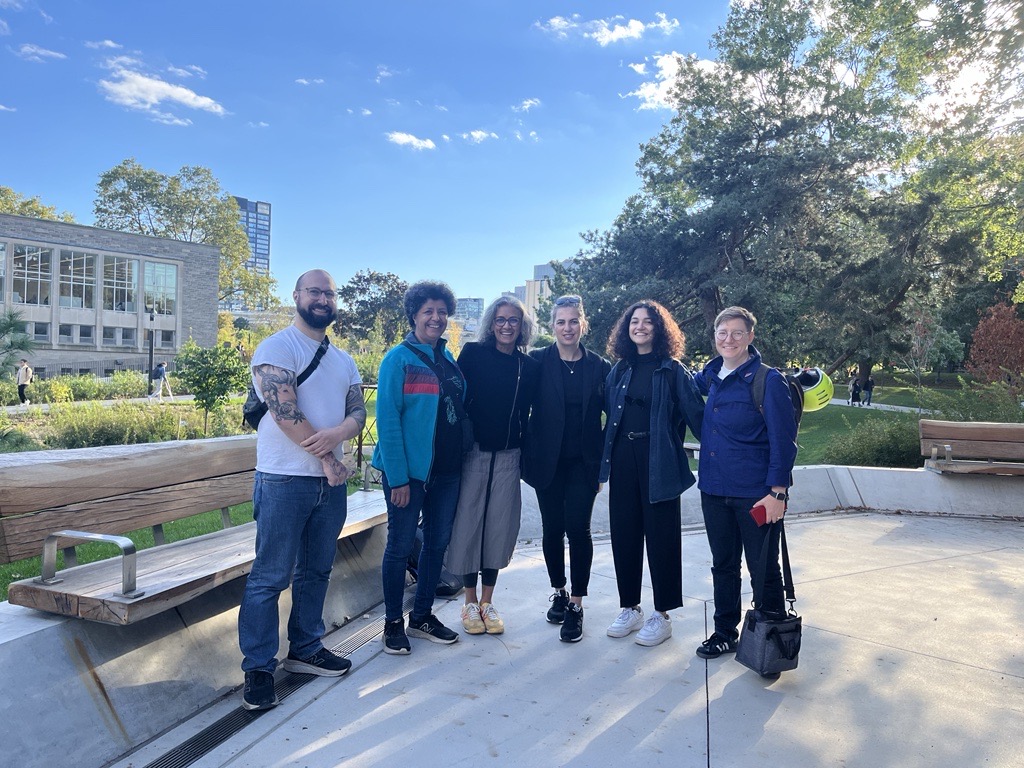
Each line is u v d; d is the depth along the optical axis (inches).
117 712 100.1
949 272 1017.5
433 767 95.5
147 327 1774.1
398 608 137.9
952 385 1633.9
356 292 2933.1
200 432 539.5
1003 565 204.2
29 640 96.6
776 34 1037.2
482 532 147.1
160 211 2620.6
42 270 1598.2
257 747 100.4
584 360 149.9
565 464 148.6
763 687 123.1
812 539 235.6
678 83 1119.0
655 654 138.1
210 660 120.2
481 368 145.3
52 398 924.6
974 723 110.9
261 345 116.2
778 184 955.3
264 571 114.5
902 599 172.6
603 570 198.4
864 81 674.8
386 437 131.6
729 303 961.5
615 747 101.8
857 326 997.2
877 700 118.5
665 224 1039.0
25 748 86.7
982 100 539.5
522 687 122.0
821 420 801.6
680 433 145.9
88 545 199.2
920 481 285.4
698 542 234.1
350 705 114.3
